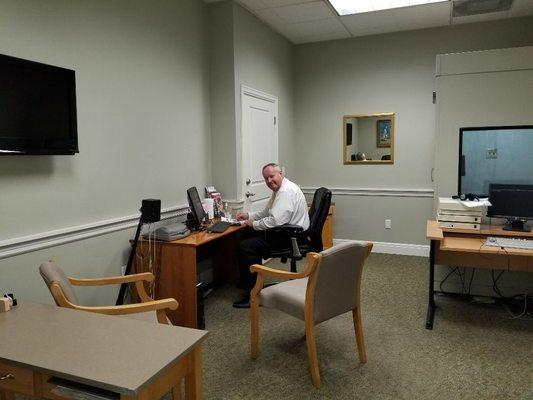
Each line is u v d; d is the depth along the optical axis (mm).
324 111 5379
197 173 3855
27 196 2262
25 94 2162
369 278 4125
